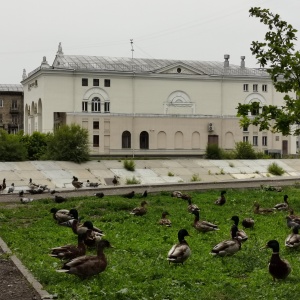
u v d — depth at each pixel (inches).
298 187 1563.7
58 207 1097.4
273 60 1158.3
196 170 2314.2
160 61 3964.1
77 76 3553.2
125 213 1009.5
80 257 518.6
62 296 466.0
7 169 2039.9
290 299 465.1
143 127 3472.0
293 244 652.1
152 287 491.2
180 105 3752.5
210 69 3912.4
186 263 593.6
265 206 1123.9
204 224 796.0
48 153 2295.8
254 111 1186.0
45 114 3506.4
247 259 610.5
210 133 3587.6
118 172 2181.3
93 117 3405.5
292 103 1133.7
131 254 652.7
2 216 979.3
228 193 1389.0
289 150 3823.8
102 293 472.4
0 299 463.5
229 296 472.1
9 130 4739.2
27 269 563.8
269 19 1143.0
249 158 2664.9
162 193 1380.4
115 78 3629.4
